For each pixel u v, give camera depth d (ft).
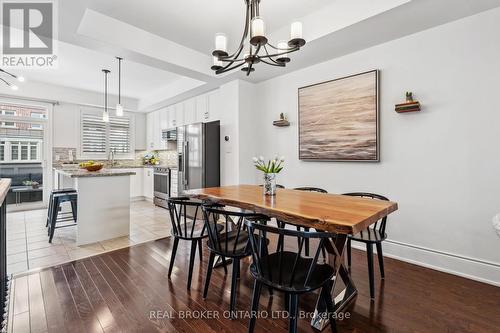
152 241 10.55
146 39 9.68
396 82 8.65
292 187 12.04
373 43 8.91
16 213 15.51
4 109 15.89
